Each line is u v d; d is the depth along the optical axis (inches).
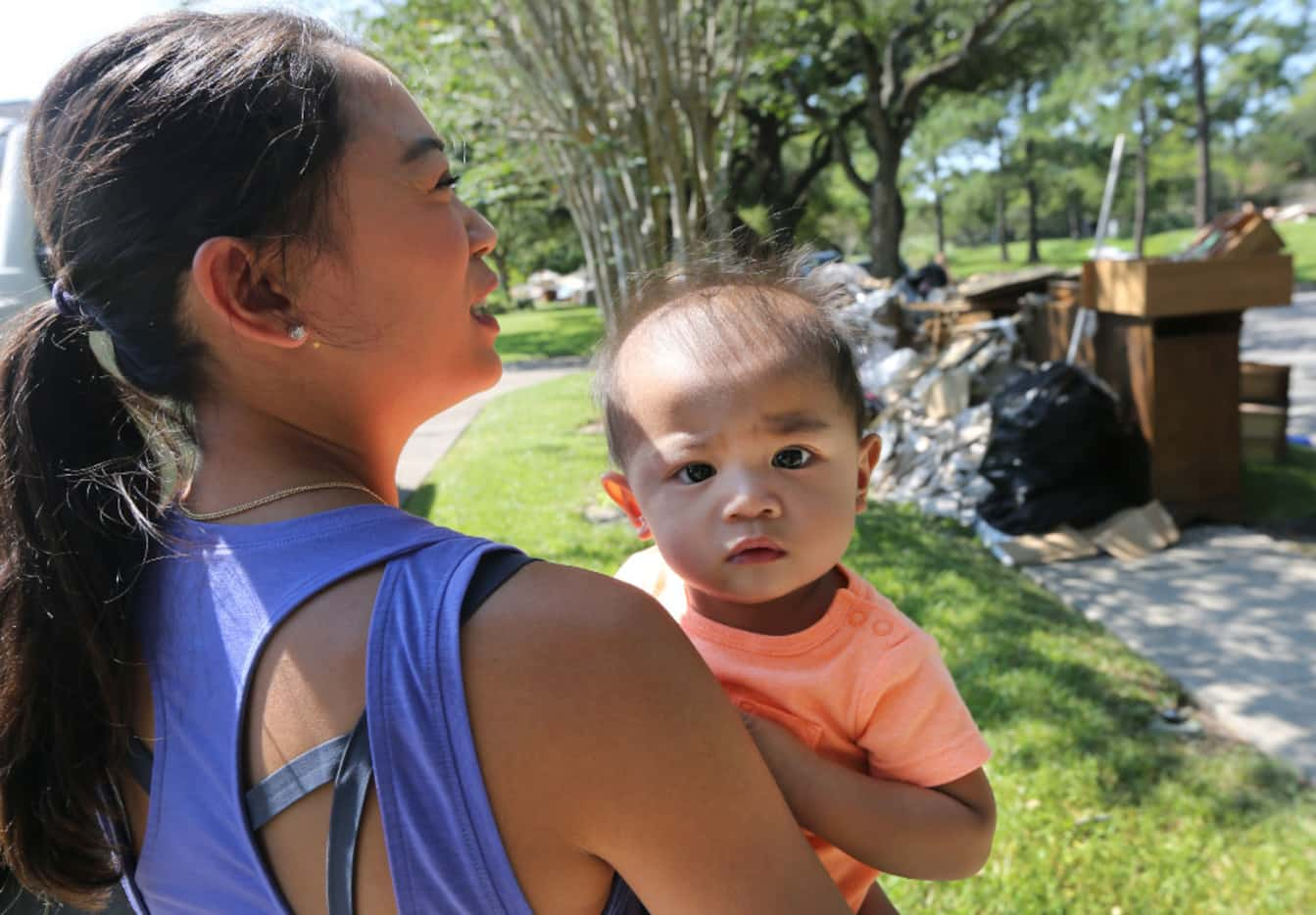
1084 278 242.8
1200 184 1157.7
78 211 35.7
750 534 41.2
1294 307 733.3
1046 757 135.9
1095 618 188.7
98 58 36.3
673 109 273.4
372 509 36.1
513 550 33.6
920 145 1503.4
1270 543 220.5
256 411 38.1
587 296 1504.7
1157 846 117.9
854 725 43.1
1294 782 131.6
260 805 30.9
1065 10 761.0
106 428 38.7
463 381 42.1
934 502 256.8
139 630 35.7
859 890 46.3
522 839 29.9
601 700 30.3
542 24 261.4
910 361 314.3
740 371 42.3
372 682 29.8
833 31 666.8
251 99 34.3
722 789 32.1
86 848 37.6
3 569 36.2
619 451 46.9
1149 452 229.0
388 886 29.6
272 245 35.2
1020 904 108.6
